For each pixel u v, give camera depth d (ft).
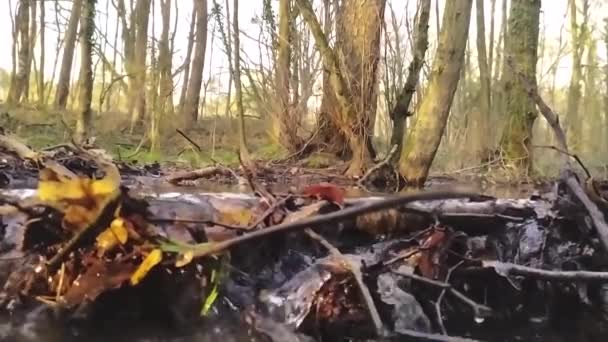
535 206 6.86
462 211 6.59
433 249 5.54
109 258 4.71
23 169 10.57
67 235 4.83
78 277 4.67
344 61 18.39
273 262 5.33
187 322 4.69
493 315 5.45
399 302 4.93
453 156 29.45
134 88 37.32
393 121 17.08
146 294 4.72
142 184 9.89
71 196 4.66
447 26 12.35
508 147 24.59
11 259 4.91
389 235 6.13
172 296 4.74
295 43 22.11
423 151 12.70
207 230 5.28
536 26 25.57
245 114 26.99
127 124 39.34
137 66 35.91
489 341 5.11
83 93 21.61
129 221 4.64
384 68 18.56
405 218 6.25
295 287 4.94
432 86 12.50
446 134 29.55
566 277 5.09
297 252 5.50
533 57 25.46
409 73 16.87
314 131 21.66
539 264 6.28
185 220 4.96
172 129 36.35
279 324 4.69
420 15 17.01
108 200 4.59
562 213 6.34
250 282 5.09
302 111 22.54
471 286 5.64
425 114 12.68
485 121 32.14
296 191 7.54
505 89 26.02
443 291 5.31
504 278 5.63
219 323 4.71
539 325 5.45
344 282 4.75
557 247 6.33
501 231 6.54
